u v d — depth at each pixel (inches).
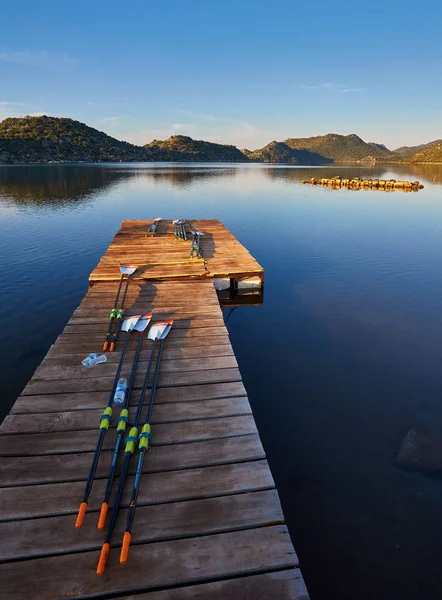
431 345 346.6
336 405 260.2
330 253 685.3
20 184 2087.8
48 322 391.2
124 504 140.0
